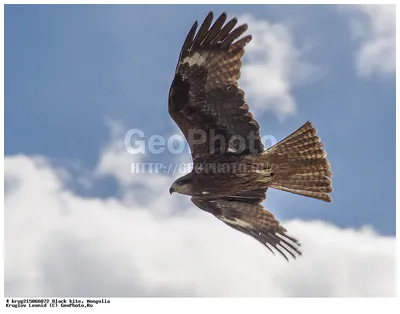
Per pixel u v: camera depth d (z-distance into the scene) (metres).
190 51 22.48
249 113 22.77
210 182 23.55
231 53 22.52
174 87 22.78
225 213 24.98
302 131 22.78
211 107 22.88
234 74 22.58
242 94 22.67
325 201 23.36
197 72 22.64
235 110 22.78
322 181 23.23
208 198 24.64
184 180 23.66
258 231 24.89
